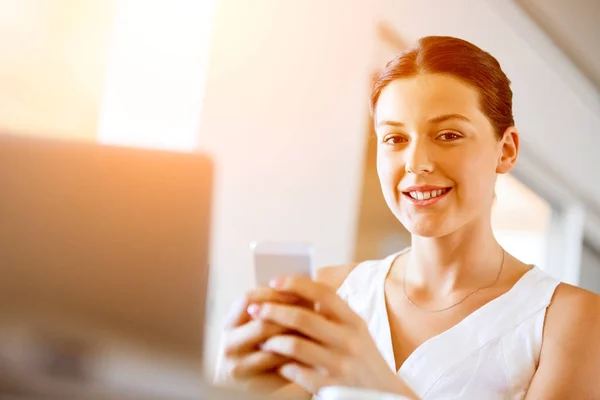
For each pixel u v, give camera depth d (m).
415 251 1.27
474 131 1.13
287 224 2.08
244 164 1.95
